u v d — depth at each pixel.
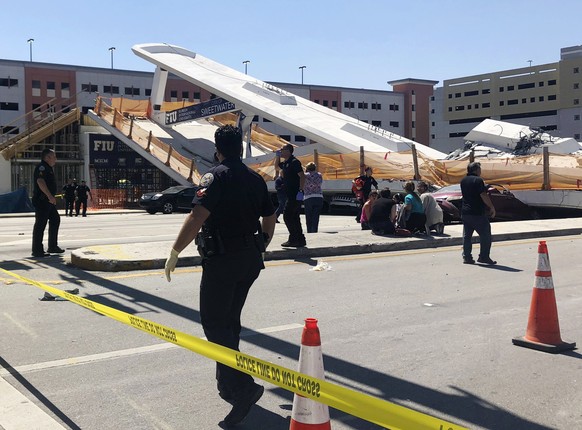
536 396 4.38
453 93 126.19
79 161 44.16
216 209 3.83
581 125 106.88
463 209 10.40
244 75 46.53
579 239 14.43
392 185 25.83
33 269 9.36
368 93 101.88
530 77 114.25
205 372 4.81
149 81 84.12
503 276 9.22
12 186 42.16
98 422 3.86
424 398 4.32
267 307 7.07
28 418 3.86
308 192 13.11
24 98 76.38
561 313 6.89
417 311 6.95
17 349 5.36
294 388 2.79
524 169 23.25
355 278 8.95
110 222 21.27
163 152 38.62
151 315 6.57
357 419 3.98
